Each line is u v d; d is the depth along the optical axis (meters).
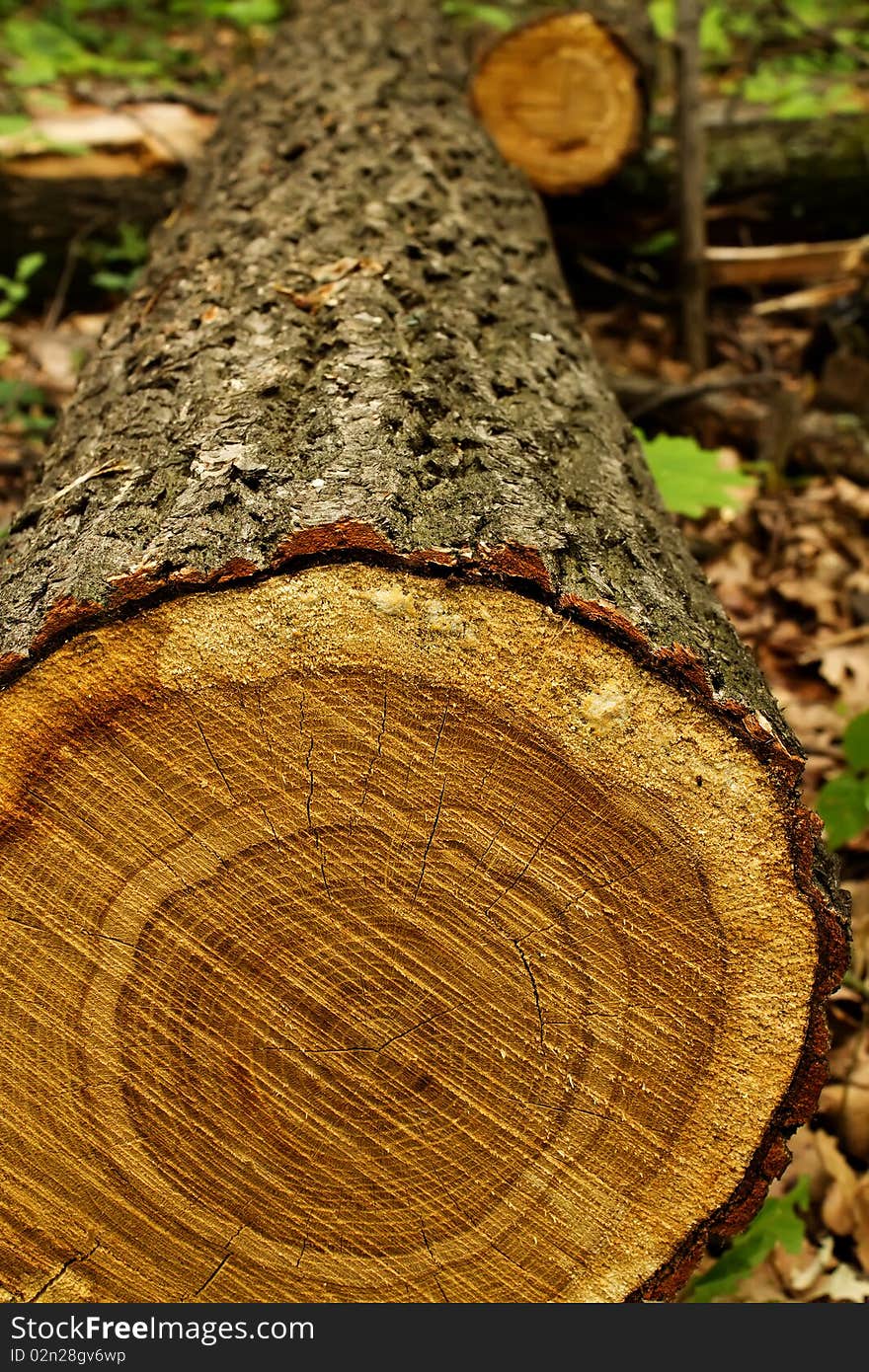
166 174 2.67
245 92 2.25
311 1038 1.13
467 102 2.42
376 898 1.12
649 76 2.46
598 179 2.56
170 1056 1.14
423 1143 1.14
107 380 1.38
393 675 1.09
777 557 2.03
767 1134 1.14
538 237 1.70
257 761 1.10
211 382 1.28
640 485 1.30
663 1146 1.14
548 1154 1.14
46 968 1.13
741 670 1.15
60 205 2.63
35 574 1.14
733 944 1.12
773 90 2.84
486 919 1.12
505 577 1.08
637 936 1.12
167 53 3.88
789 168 2.72
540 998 1.13
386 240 1.49
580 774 1.09
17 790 1.10
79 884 1.12
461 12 3.02
